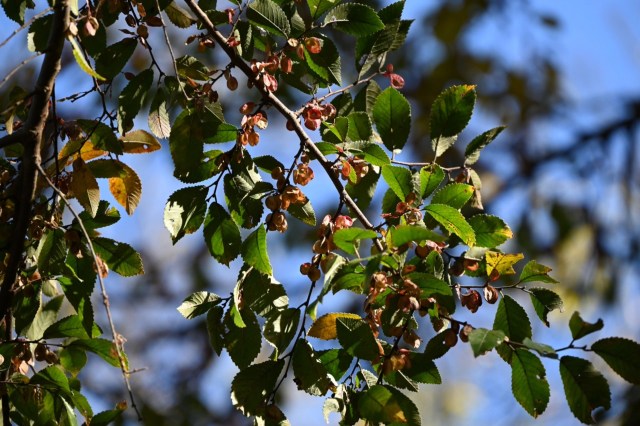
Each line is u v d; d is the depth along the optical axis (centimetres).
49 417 158
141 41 158
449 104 159
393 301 153
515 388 152
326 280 152
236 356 156
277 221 156
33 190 153
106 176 158
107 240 158
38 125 152
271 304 156
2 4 159
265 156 159
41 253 157
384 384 154
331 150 158
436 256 155
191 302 156
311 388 155
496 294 155
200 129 158
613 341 150
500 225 157
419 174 158
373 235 149
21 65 149
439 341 154
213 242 158
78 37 154
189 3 158
